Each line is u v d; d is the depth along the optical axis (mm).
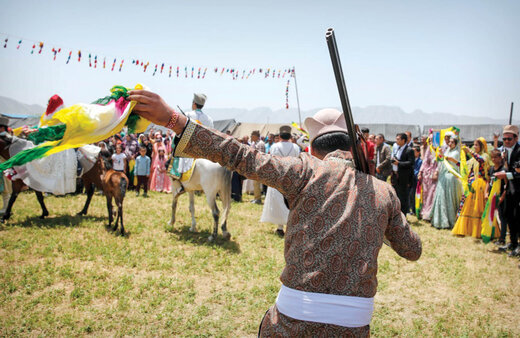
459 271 5766
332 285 1462
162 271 5371
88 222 7762
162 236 7129
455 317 4375
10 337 3615
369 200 1562
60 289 4645
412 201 10547
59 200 10148
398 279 5488
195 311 4293
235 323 4086
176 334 3840
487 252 6844
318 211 1511
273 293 4777
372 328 4051
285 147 7391
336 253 1468
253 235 7434
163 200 10953
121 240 6688
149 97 1522
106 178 7254
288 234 1574
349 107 1585
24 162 1493
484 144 7715
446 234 8227
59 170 7715
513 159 6754
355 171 1643
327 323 1436
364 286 1484
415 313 4473
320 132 1872
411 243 1676
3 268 5234
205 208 10047
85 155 8102
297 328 1459
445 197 8688
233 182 11664
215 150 1541
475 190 7730
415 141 12930
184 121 1548
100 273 5168
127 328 3885
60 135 1598
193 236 7207
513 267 6039
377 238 1540
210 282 5105
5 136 7262
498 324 4238
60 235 6801
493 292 5074
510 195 6664
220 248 6426
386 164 8781
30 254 5824
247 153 1553
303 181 1558
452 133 8664
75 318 4016
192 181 6961
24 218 7992
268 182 1552
